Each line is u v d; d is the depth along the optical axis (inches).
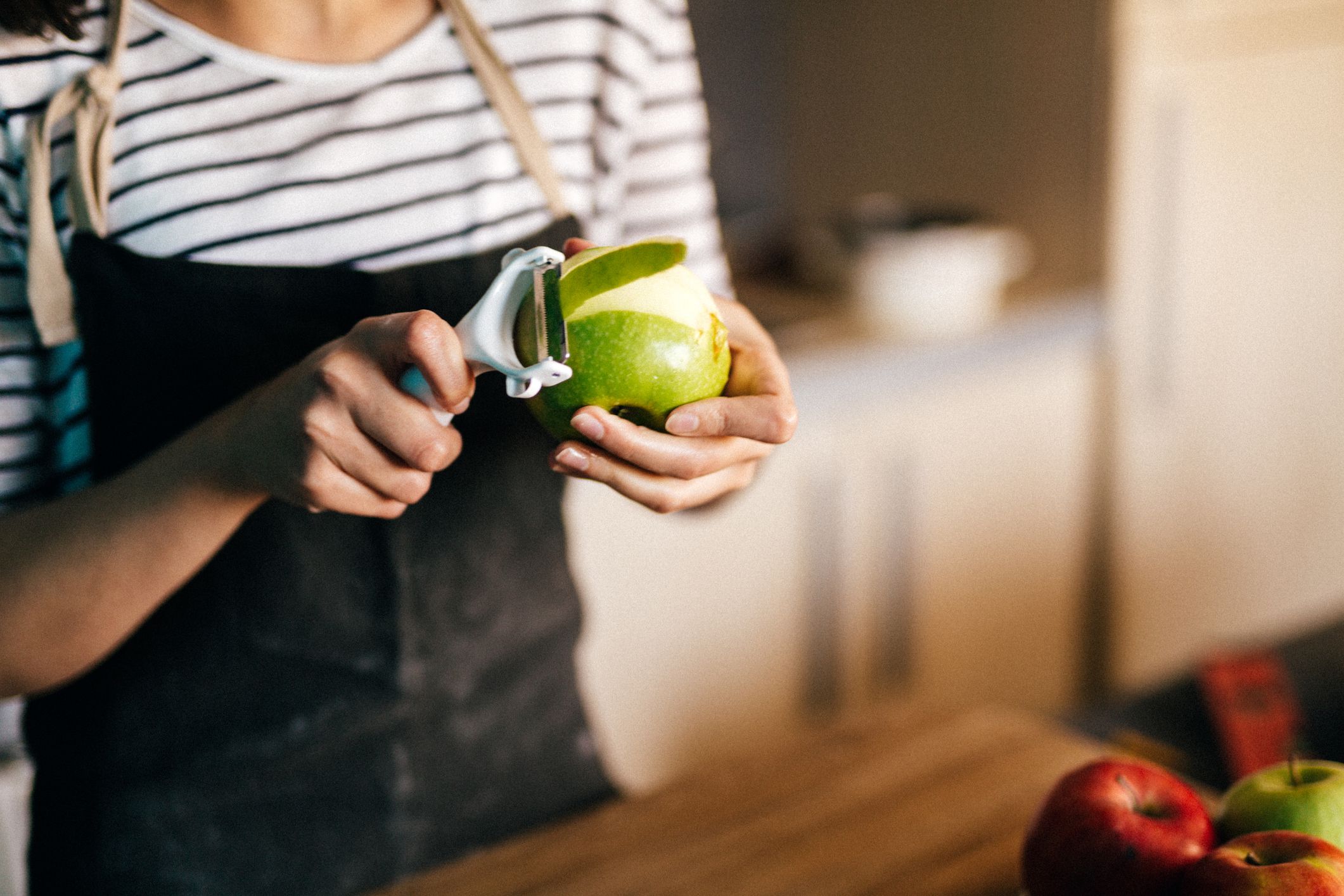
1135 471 78.1
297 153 29.8
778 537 66.6
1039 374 73.3
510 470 32.7
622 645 62.7
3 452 27.9
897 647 73.8
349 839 31.8
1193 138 72.9
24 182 26.9
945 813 30.4
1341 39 77.3
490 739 33.8
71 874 30.1
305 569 30.3
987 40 74.5
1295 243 80.4
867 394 65.7
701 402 21.8
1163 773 24.0
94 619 24.7
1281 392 84.0
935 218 72.8
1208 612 86.4
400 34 30.8
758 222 85.3
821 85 84.5
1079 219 73.4
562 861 29.1
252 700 30.6
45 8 25.8
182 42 28.9
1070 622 81.4
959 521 73.4
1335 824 22.0
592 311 21.5
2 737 35.9
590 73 33.1
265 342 29.3
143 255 28.4
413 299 30.4
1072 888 22.7
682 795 31.6
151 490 23.6
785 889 27.8
